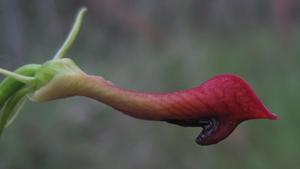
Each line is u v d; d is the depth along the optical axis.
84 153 12.03
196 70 14.10
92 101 13.20
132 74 14.67
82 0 21.08
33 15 18.06
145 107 4.36
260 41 16.73
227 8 22.11
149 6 21.16
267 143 10.89
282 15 21.34
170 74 14.14
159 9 21.00
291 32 18.47
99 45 19.55
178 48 15.70
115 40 20.41
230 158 10.95
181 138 11.75
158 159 11.71
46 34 17.81
